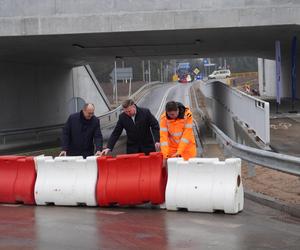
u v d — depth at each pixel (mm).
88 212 9273
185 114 9414
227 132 23953
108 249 6633
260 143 16094
